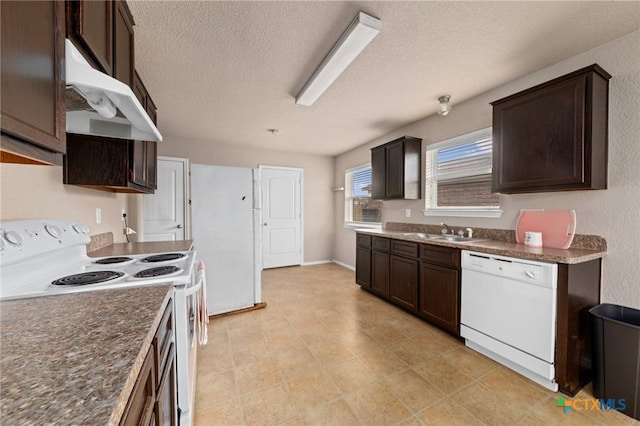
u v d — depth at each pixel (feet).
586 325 5.70
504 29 5.53
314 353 6.88
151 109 7.45
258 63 6.88
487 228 8.63
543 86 6.26
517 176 6.83
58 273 3.97
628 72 5.75
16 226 3.30
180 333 3.86
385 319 8.95
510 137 6.96
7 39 1.79
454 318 7.47
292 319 8.98
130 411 1.75
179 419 3.95
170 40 5.92
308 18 5.26
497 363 6.42
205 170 9.19
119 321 2.25
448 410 4.95
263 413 4.90
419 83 7.91
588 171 5.66
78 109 3.84
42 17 2.17
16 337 1.93
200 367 6.29
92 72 2.68
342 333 7.97
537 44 6.05
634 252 5.71
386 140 13.21
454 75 7.44
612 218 5.98
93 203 6.63
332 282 13.48
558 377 5.36
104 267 4.49
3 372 1.49
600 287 6.10
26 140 2.04
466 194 9.52
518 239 7.55
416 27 5.47
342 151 16.94
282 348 7.13
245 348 7.14
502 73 7.33
